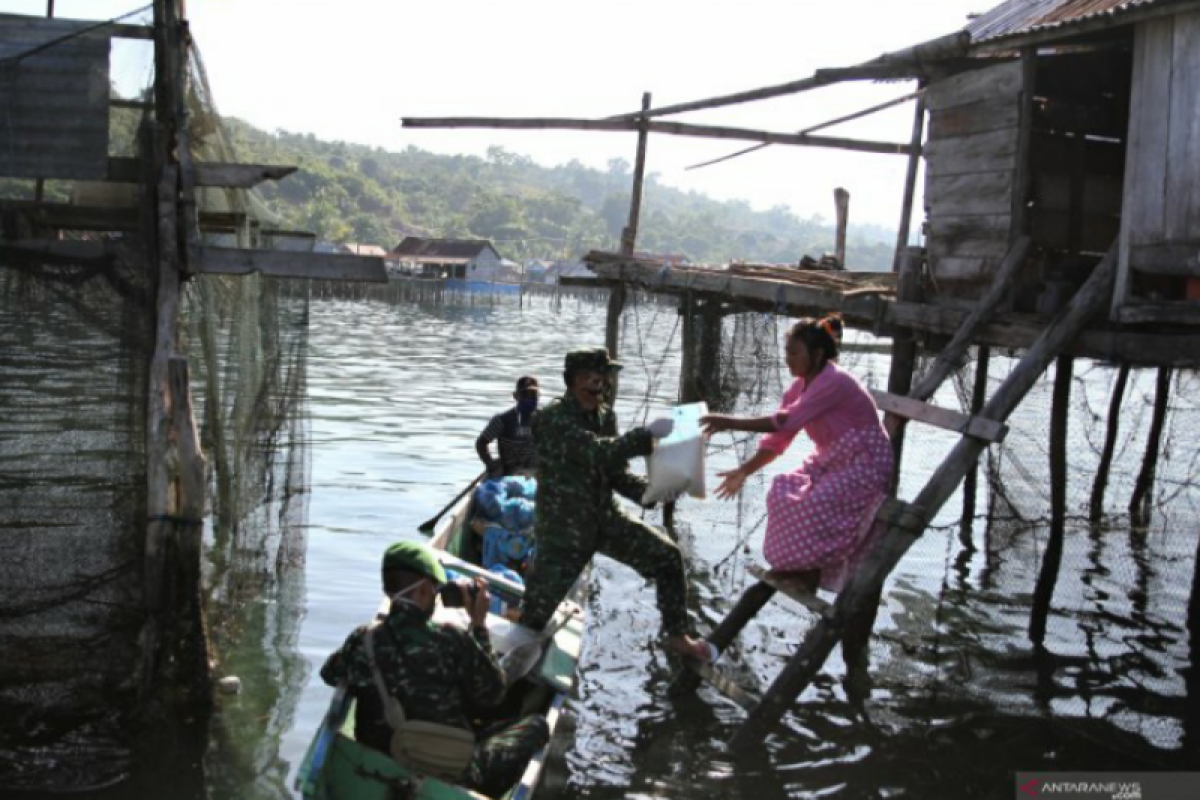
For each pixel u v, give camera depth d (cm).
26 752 604
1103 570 1079
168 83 672
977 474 1238
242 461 873
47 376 652
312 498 1234
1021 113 769
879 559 634
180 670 657
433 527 1130
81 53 671
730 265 1262
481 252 9600
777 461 1592
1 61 668
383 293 7169
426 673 498
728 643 679
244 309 873
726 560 1069
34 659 644
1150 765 661
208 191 836
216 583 841
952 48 815
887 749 676
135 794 570
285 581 904
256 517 879
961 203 829
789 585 650
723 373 1249
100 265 660
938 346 880
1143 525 1248
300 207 13812
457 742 490
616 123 1317
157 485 639
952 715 729
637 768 639
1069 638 889
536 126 1309
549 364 3020
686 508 1256
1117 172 868
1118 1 748
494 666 521
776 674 786
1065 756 673
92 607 651
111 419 659
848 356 2091
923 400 737
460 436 1672
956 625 912
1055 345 700
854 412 641
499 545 873
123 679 656
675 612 641
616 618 892
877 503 641
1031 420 1194
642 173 1320
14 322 650
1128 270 694
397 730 489
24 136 675
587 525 609
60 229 716
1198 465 1278
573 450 591
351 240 13600
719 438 1316
